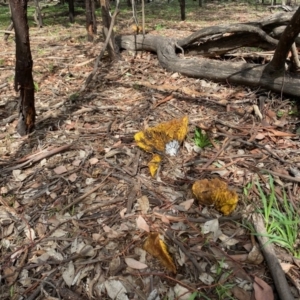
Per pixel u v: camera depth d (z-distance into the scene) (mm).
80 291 2404
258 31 5211
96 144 3758
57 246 2688
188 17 11898
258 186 2992
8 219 2908
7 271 2521
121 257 2576
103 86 5211
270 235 2617
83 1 14945
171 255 2553
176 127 3619
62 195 3129
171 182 3229
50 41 7898
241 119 4207
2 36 8609
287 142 3760
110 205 3008
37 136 3912
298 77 4449
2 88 5230
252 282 2396
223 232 2752
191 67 5348
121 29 8977
